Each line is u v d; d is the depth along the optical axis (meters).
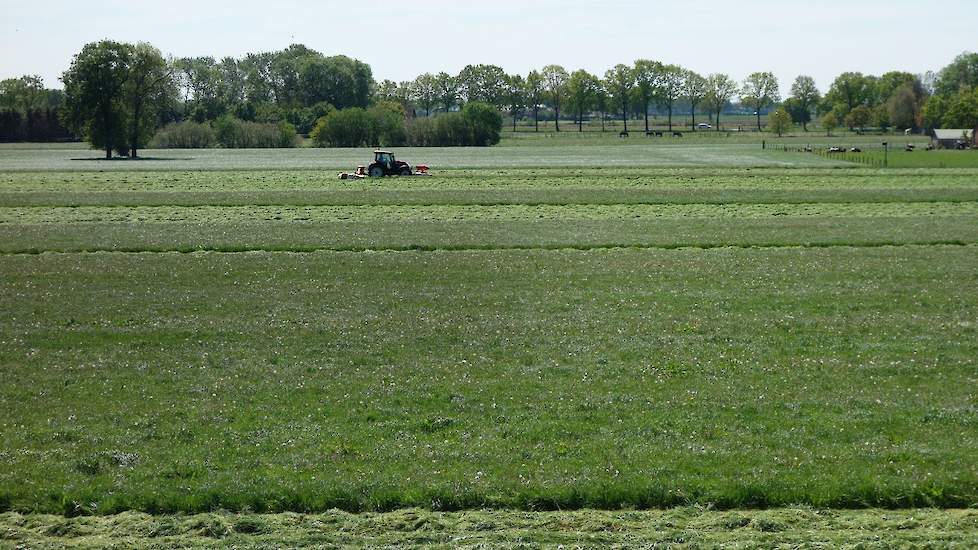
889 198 110.94
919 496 28.42
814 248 76.88
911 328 49.16
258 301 57.62
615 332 48.81
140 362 43.78
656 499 28.50
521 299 57.69
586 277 64.88
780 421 34.78
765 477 29.50
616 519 27.38
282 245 79.44
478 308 55.16
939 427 33.94
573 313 53.47
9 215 100.69
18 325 51.31
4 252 77.00
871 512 27.81
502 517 27.61
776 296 57.78
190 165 190.00
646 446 32.38
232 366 43.06
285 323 51.50
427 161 196.88
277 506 28.45
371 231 87.25
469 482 29.48
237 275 66.50
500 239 82.50
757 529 26.69
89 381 40.78
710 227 89.06
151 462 31.50
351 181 139.25
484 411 36.38
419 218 96.62
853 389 38.59
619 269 67.81
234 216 98.94
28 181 144.12
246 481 29.77
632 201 109.56
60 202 111.56
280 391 39.16
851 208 103.25
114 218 97.94
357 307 55.69
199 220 96.06
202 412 36.53
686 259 71.88
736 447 32.25
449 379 40.62
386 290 60.91
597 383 39.84
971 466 30.16
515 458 31.50
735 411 36.00
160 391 39.31
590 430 34.16
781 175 147.50
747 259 71.62
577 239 82.25
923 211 100.19
